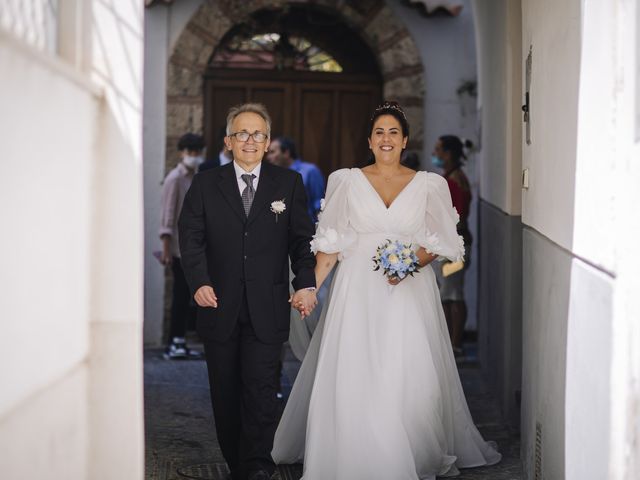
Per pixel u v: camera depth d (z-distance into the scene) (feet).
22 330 9.23
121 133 12.63
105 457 12.67
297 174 17.84
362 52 36.81
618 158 10.86
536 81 18.22
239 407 17.75
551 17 16.31
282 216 17.52
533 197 18.54
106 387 12.64
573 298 13.61
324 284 26.20
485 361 28.43
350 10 35.55
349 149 36.88
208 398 25.89
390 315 18.08
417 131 35.81
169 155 34.81
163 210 30.99
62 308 10.90
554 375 15.21
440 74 35.81
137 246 12.64
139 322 12.67
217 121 36.37
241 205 17.37
